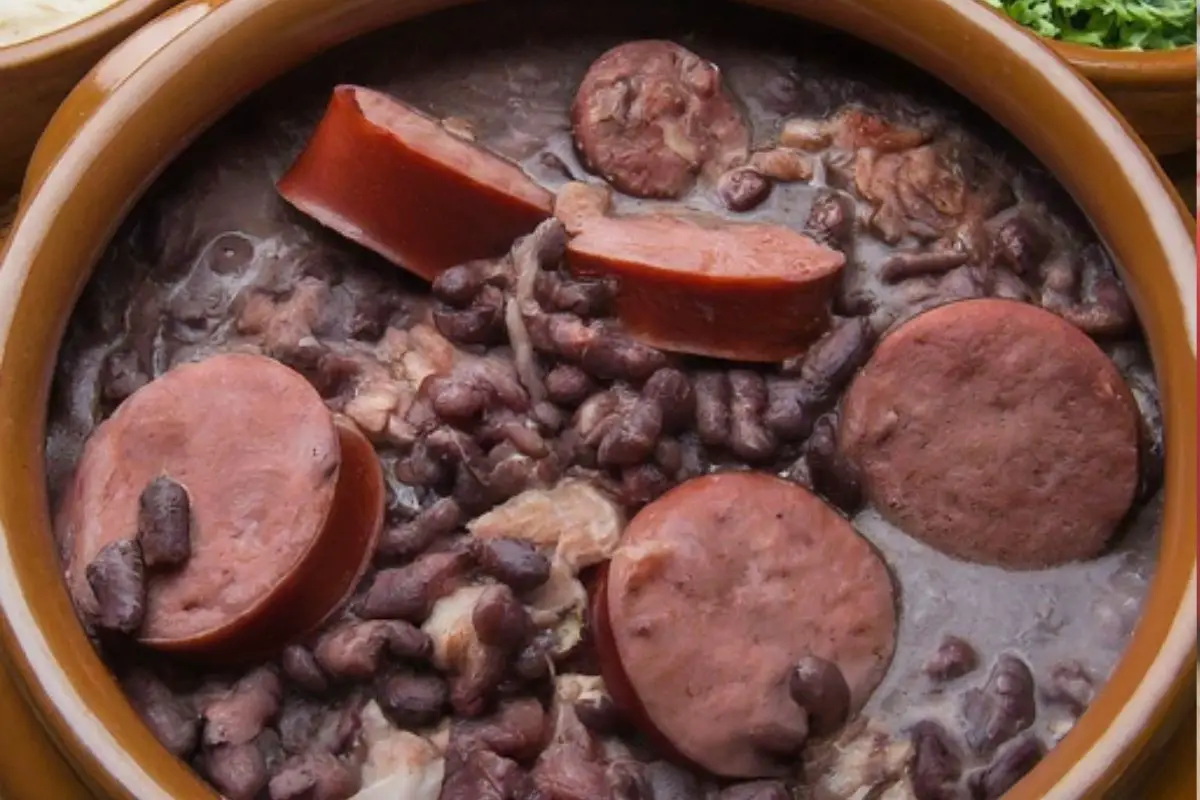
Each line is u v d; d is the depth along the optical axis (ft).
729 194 1.44
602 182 1.45
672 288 1.37
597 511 1.35
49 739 1.28
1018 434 1.36
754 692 1.31
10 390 1.32
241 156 1.45
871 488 1.37
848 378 1.38
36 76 1.58
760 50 1.49
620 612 1.30
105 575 1.30
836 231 1.42
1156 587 1.30
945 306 1.38
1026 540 1.36
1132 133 1.38
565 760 1.31
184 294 1.43
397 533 1.35
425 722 1.32
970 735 1.32
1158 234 1.35
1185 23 1.73
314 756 1.31
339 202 1.41
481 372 1.39
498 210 1.40
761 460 1.37
